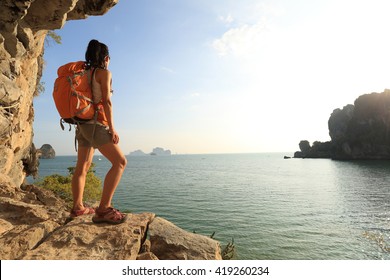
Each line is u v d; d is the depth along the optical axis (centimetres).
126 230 313
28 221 417
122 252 274
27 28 808
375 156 16950
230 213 4453
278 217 4181
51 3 745
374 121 16725
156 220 386
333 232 3350
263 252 2600
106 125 335
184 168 19525
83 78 321
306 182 9594
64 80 319
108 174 329
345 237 3133
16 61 866
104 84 322
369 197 6275
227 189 7781
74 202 366
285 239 3014
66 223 359
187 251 335
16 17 713
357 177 10344
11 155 1171
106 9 853
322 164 18025
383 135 16375
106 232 307
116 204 5275
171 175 13262
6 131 890
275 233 3253
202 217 4128
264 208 4931
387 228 3578
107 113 323
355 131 17900
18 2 680
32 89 1256
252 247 2731
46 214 452
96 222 329
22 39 826
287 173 13462
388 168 12731
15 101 884
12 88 843
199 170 17062
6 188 634
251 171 15512
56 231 312
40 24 809
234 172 14938
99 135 325
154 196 6344
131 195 6506
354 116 18038
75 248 274
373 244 2892
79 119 320
